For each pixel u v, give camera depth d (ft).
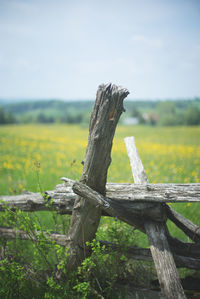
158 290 8.64
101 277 9.27
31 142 37.29
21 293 8.66
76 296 8.34
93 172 7.55
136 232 10.42
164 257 7.08
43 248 8.61
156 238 7.53
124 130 78.79
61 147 32.71
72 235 8.50
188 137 51.75
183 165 20.33
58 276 8.90
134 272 9.64
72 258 8.61
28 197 10.23
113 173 17.30
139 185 7.98
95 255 8.55
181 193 7.39
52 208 9.25
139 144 39.68
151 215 7.87
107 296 8.67
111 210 7.57
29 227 8.76
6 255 10.13
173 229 11.83
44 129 73.05
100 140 7.14
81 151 26.04
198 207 12.92
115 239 9.07
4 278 8.93
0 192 16.46
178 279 6.67
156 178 16.46
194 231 7.93
